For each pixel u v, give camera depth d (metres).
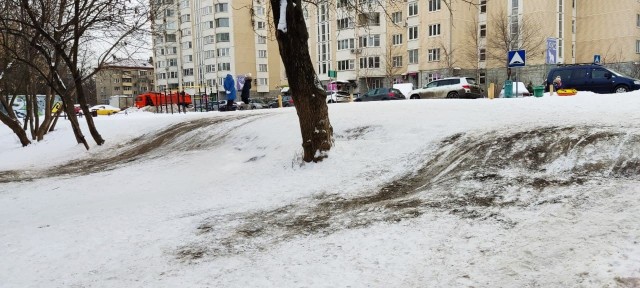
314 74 8.59
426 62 49.91
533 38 43.38
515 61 17.36
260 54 76.88
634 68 41.62
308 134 8.60
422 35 49.97
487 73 47.53
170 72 82.00
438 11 48.03
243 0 74.50
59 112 22.41
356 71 55.09
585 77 21.61
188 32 79.25
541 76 43.56
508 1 45.84
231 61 75.06
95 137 16.48
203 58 77.62
